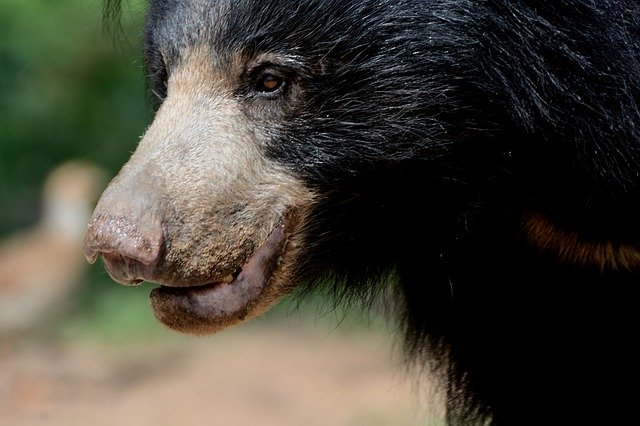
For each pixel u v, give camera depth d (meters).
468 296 8.50
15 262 22.84
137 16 10.35
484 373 8.67
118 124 26.28
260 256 7.32
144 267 6.80
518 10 7.41
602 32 7.39
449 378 9.04
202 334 7.30
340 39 7.32
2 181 27.52
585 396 8.36
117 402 17.41
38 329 22.08
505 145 7.61
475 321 8.56
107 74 26.09
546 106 7.41
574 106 7.40
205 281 7.04
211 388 17.92
